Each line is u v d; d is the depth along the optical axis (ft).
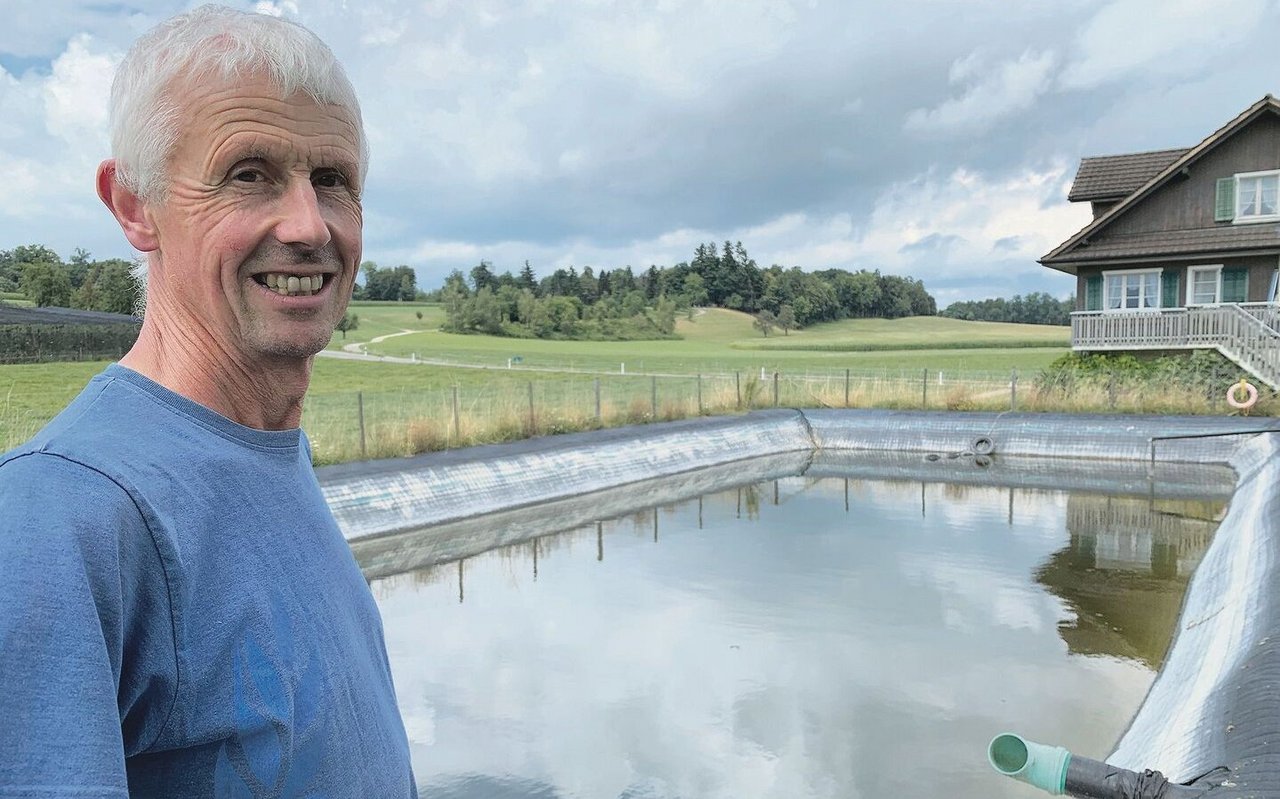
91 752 2.63
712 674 24.13
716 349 205.77
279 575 3.56
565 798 17.71
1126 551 37.04
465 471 44.04
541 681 23.63
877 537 39.88
